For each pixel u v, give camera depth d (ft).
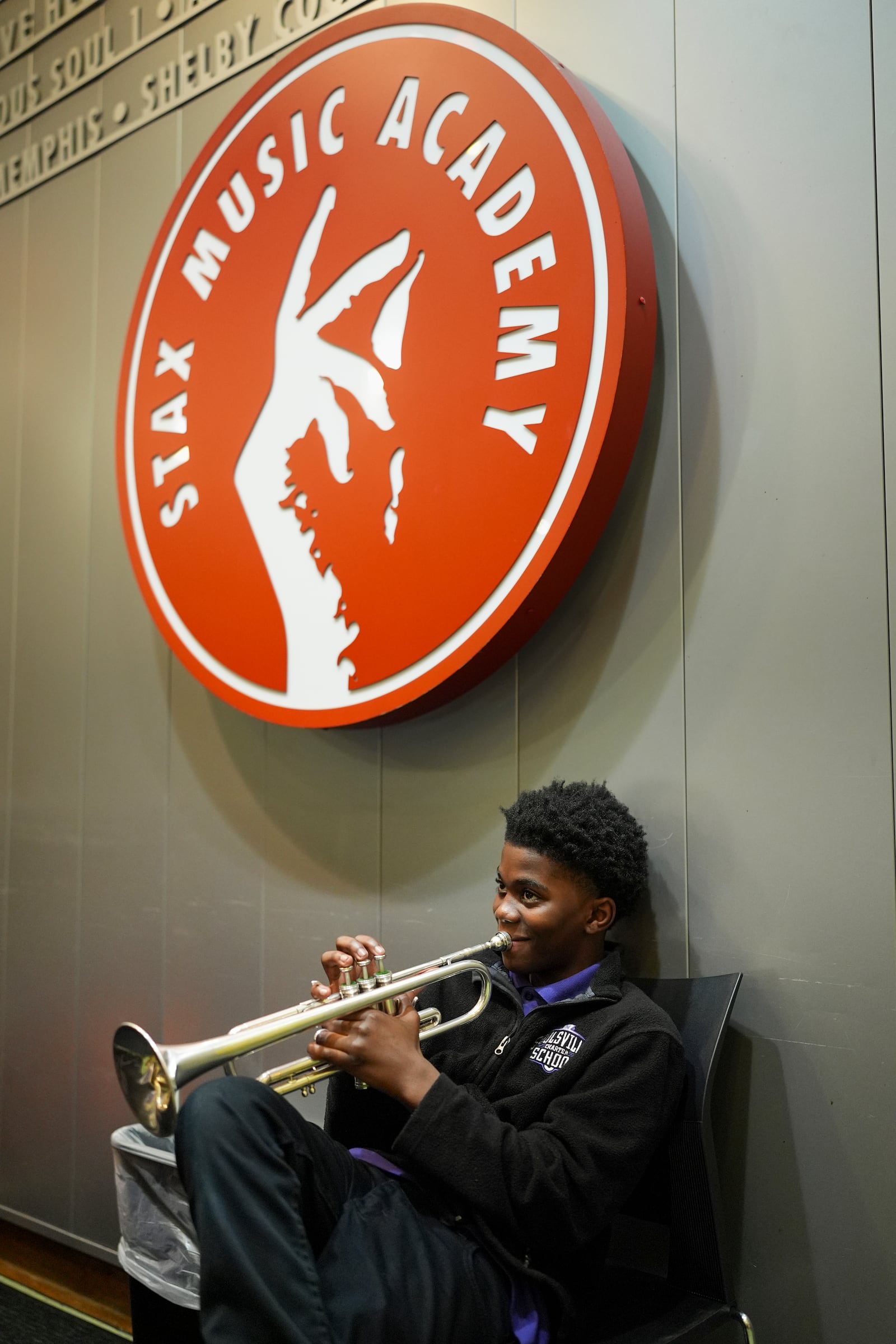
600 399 4.80
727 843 4.68
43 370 7.99
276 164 6.31
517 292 5.18
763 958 4.55
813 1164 4.35
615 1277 4.36
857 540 4.44
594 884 4.50
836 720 4.45
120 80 7.61
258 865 6.44
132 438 6.89
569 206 4.99
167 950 6.83
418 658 5.42
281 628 6.04
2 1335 6.50
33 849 7.74
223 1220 3.23
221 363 6.48
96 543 7.54
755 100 4.83
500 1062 4.36
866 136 4.52
